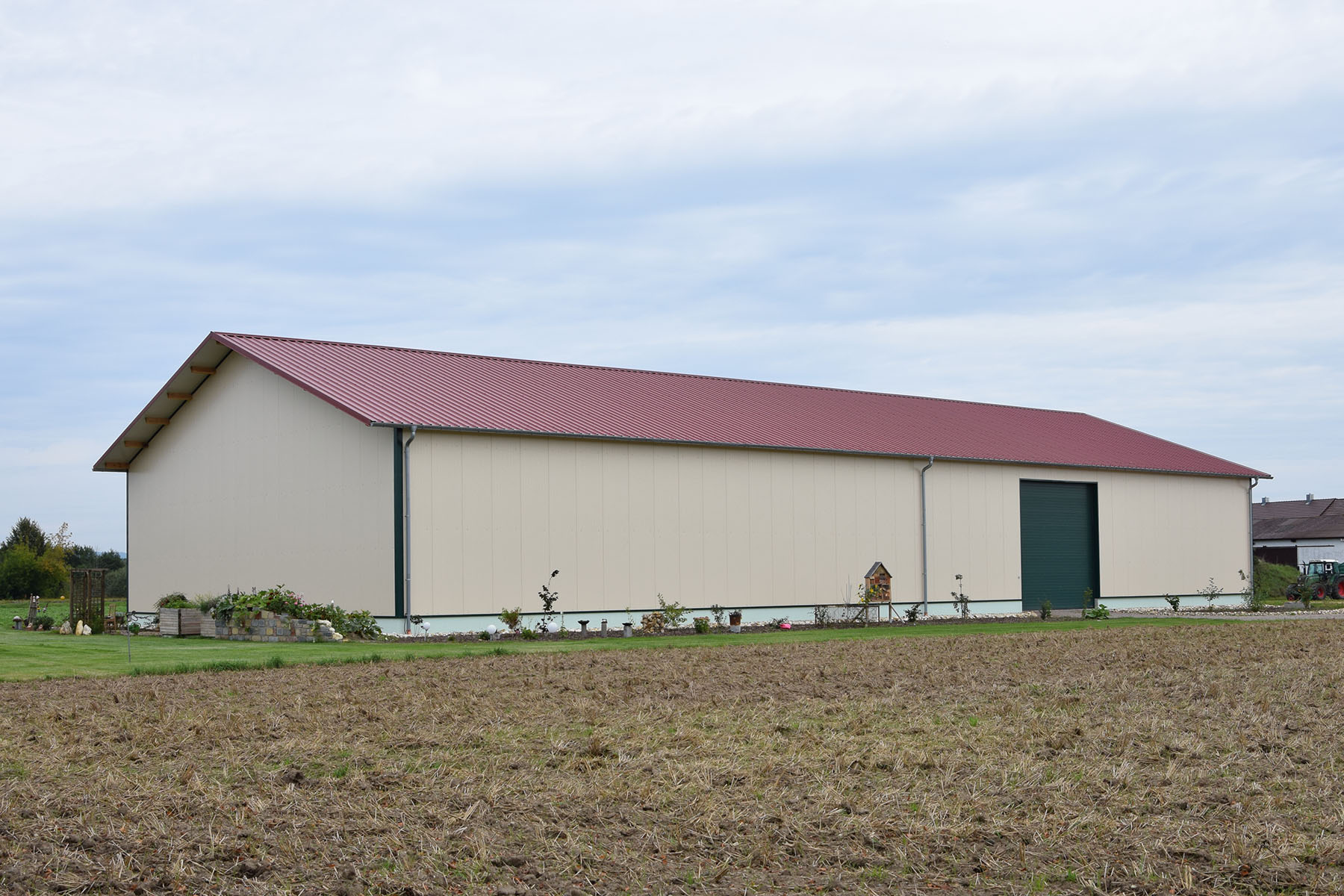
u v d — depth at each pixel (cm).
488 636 2623
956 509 3581
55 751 1145
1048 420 4416
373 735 1227
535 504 2780
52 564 5559
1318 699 1541
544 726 1298
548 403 3019
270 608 2623
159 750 1145
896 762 1083
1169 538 4144
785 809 916
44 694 1595
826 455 3291
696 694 1579
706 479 3058
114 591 4888
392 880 745
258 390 3036
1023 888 744
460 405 2820
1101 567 3944
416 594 2602
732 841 832
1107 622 3303
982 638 2619
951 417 4041
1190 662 2014
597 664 1989
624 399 3244
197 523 3253
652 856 802
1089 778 1017
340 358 3042
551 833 855
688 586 3005
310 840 828
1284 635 2648
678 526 3000
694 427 3130
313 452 2847
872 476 3388
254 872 760
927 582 3491
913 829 862
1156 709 1442
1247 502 4397
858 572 3328
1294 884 745
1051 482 3853
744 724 1311
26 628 3259
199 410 3266
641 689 1631
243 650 2272
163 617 2891
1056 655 2161
